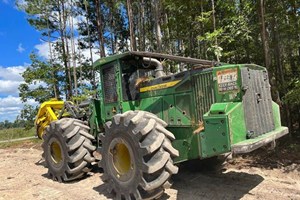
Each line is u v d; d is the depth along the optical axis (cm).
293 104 749
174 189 480
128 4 1221
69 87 1855
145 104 520
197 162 562
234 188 469
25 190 557
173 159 460
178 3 864
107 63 562
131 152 417
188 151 456
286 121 735
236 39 767
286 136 735
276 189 454
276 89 697
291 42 773
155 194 409
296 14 726
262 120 423
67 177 575
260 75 434
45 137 620
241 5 780
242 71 395
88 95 1416
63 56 1823
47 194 522
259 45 777
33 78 1692
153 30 1557
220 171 560
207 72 430
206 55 807
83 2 1764
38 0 1634
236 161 612
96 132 609
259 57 789
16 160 884
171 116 478
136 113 439
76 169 564
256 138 397
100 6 1956
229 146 372
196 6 855
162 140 405
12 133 1766
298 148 661
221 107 385
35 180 621
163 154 401
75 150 567
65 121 598
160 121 438
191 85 450
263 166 572
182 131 466
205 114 402
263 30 684
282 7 733
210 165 553
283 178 504
